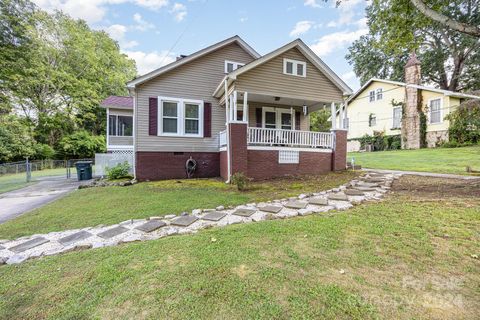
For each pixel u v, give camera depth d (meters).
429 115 17.59
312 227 3.55
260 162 9.30
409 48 7.57
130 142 13.44
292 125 12.45
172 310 1.86
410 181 7.02
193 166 10.41
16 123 21.33
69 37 24.56
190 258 2.71
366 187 6.47
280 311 1.80
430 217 3.76
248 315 1.77
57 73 22.95
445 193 5.31
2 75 18.69
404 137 18.69
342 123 10.55
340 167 10.42
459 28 5.38
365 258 2.58
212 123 10.93
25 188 9.58
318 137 10.27
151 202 5.73
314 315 1.75
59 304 2.02
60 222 4.44
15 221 4.57
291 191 6.55
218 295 2.02
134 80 9.53
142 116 9.81
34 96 23.64
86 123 29.44
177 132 10.37
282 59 9.39
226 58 11.20
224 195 6.31
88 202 6.07
